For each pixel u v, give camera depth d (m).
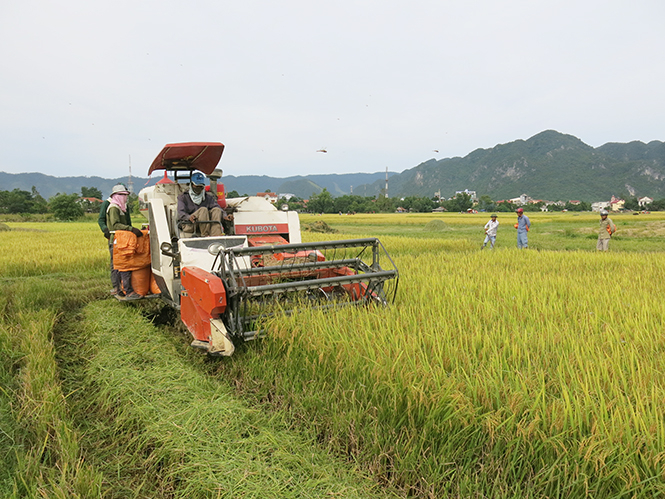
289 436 3.05
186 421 3.15
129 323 5.70
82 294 7.96
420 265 9.80
